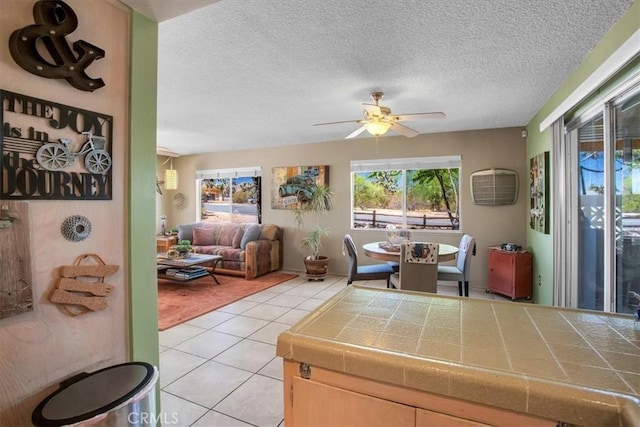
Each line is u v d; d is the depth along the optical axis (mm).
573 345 944
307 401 964
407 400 850
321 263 5328
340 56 2396
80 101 1324
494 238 4742
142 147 1536
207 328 3305
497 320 1142
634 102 1970
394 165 5297
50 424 978
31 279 1161
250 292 4582
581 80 2504
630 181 2041
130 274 1492
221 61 2477
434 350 908
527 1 1756
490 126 4578
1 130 1097
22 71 1151
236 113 3895
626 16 1846
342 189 5691
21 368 1151
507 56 2396
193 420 1921
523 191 4562
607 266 2225
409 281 3363
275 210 6277
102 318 1405
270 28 2023
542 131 3607
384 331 1043
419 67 2584
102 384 1178
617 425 660
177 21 1938
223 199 6855
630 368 813
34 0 1176
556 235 3129
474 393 772
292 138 5457
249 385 2281
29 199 1169
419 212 5254
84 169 1337
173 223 7359
